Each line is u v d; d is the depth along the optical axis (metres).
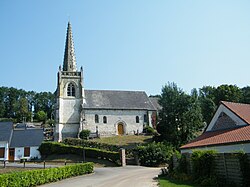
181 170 23.59
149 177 25.69
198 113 47.59
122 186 20.02
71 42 68.62
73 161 41.75
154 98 72.81
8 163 40.22
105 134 61.75
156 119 63.25
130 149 43.22
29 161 43.19
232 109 26.52
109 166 39.84
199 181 19.33
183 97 48.22
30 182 20.72
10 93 144.38
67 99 63.28
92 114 62.25
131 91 70.69
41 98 153.38
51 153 47.47
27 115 124.94
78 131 61.41
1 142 48.16
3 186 17.61
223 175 18.20
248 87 81.94
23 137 51.00
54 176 24.34
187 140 45.78
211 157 19.39
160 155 39.78
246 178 16.19
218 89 75.12
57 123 61.00
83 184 21.88
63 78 64.00
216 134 26.03
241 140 19.48
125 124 63.66
